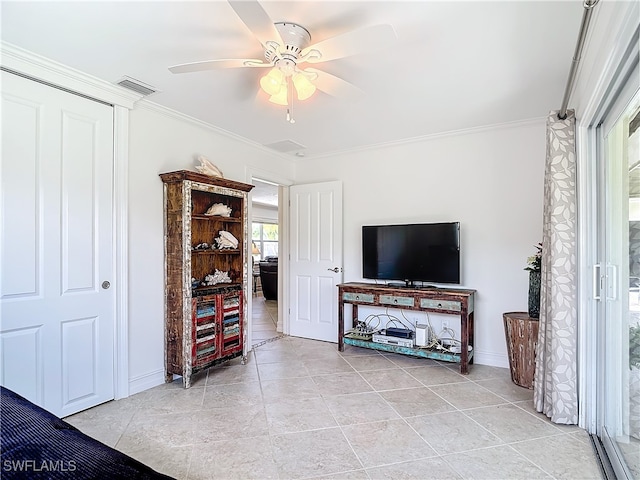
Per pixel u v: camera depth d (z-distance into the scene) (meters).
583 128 2.27
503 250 3.49
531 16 1.79
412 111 3.11
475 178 3.63
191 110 3.08
